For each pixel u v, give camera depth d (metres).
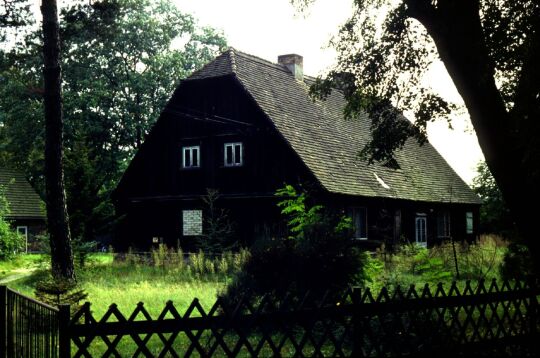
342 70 15.99
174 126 31.80
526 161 10.97
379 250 26.25
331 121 33.69
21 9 20.34
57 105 17.95
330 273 11.15
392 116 16.00
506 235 13.06
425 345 7.80
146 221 32.50
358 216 29.02
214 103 30.47
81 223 25.53
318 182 26.14
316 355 6.98
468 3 11.66
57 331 6.19
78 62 45.50
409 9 12.73
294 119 30.19
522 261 12.79
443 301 7.89
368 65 15.59
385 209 31.17
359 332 7.26
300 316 6.89
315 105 33.88
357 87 16.09
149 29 47.12
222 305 6.55
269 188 28.22
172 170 31.70
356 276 11.34
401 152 37.56
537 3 11.17
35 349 6.98
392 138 16.02
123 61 46.94
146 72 46.22
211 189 30.20
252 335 10.64
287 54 35.59
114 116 45.59
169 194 31.64
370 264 11.92
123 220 33.03
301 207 13.13
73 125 43.59
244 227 28.89
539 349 8.78
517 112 11.12
